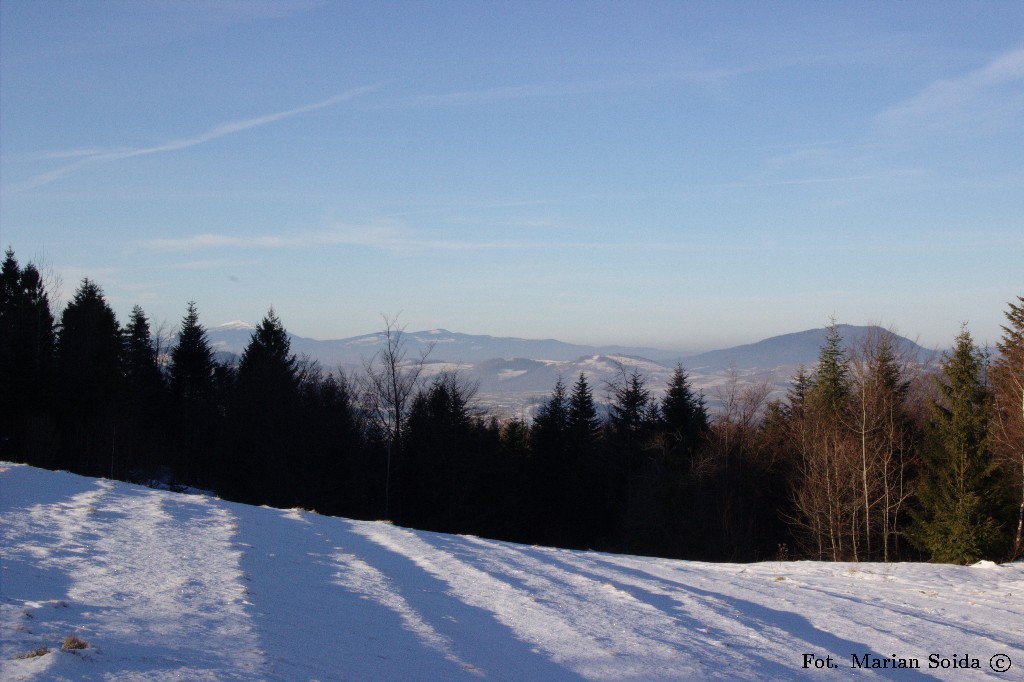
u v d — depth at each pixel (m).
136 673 4.93
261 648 6.01
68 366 47.34
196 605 7.09
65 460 40.88
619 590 10.91
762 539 44.53
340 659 6.15
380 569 10.20
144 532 10.12
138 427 48.22
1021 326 39.03
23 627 5.69
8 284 48.12
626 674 7.13
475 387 49.97
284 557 9.95
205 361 57.44
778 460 45.38
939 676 8.81
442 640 7.30
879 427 37.19
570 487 51.59
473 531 45.66
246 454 45.66
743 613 10.78
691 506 42.59
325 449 44.97
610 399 52.00
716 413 46.94
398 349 46.75
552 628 8.45
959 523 27.30
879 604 12.80
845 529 35.38
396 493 45.84
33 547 8.49
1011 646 10.51
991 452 28.19
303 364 52.91
